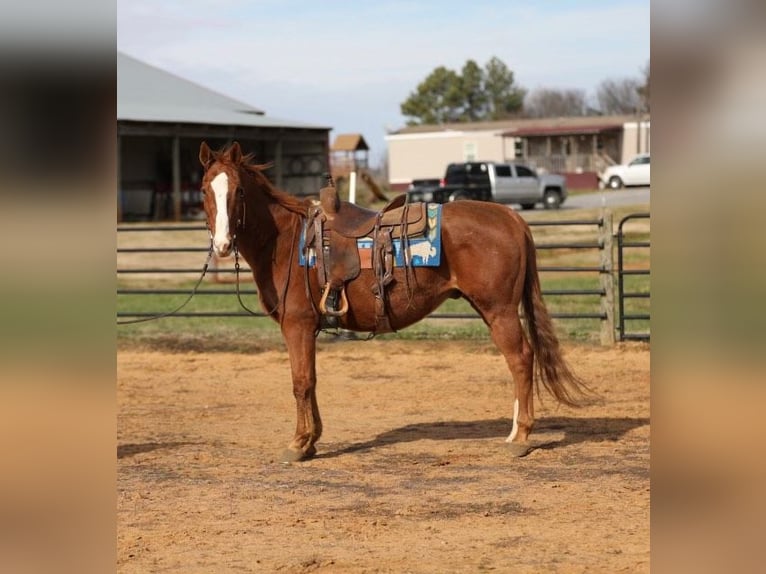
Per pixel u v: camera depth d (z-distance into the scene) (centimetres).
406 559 493
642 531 532
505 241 723
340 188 4488
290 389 1095
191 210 4288
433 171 6675
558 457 733
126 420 919
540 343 738
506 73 11119
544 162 6069
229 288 2205
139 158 4388
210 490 655
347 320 738
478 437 816
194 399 1034
